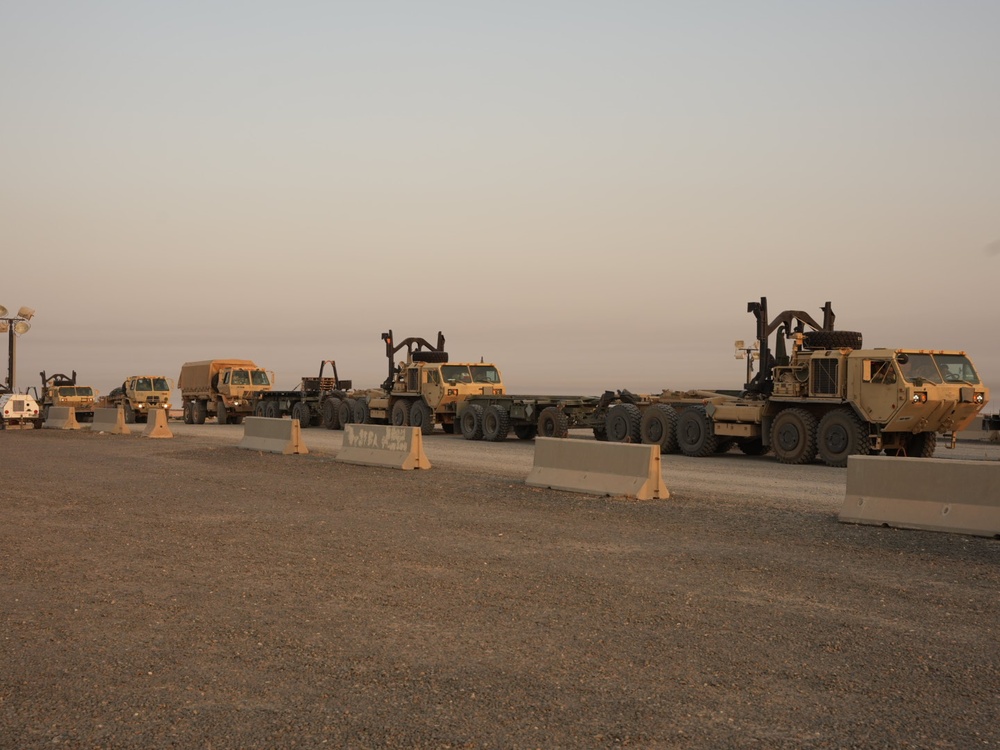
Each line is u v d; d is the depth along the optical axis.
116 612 7.52
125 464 20.03
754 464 21.19
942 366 20.28
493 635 6.80
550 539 10.62
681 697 5.52
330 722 5.18
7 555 9.90
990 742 4.87
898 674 5.89
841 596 7.87
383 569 9.09
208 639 6.75
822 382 20.94
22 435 30.98
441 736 4.98
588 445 14.56
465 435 29.94
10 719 5.25
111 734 5.03
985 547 9.71
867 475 11.39
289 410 40.94
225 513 12.82
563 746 4.84
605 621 7.16
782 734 4.98
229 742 4.93
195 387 46.03
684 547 10.05
